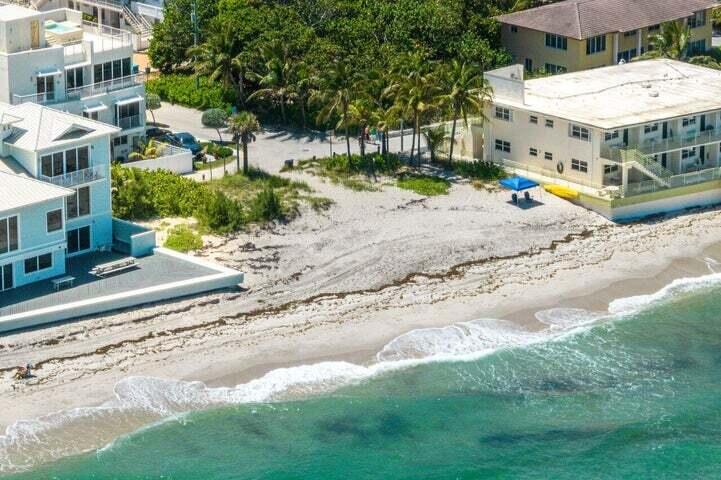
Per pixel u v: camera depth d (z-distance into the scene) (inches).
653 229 5108.3
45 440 3656.5
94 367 3969.0
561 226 5054.1
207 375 3976.4
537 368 4126.5
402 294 4490.7
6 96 5241.1
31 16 5265.8
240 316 4288.9
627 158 5191.9
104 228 4704.7
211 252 4672.7
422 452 3710.6
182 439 3703.3
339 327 4269.2
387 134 5585.6
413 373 4062.5
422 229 4938.5
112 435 3698.3
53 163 4566.9
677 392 4028.1
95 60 5447.8
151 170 5162.4
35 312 4119.1
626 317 4446.4
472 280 4613.7
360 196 5162.4
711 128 5521.7
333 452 3688.5
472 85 5388.8
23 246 4328.3
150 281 4389.8
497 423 3850.9
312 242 4790.8
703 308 4522.6
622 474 3649.1
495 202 5196.9
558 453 3730.3
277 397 3902.6
